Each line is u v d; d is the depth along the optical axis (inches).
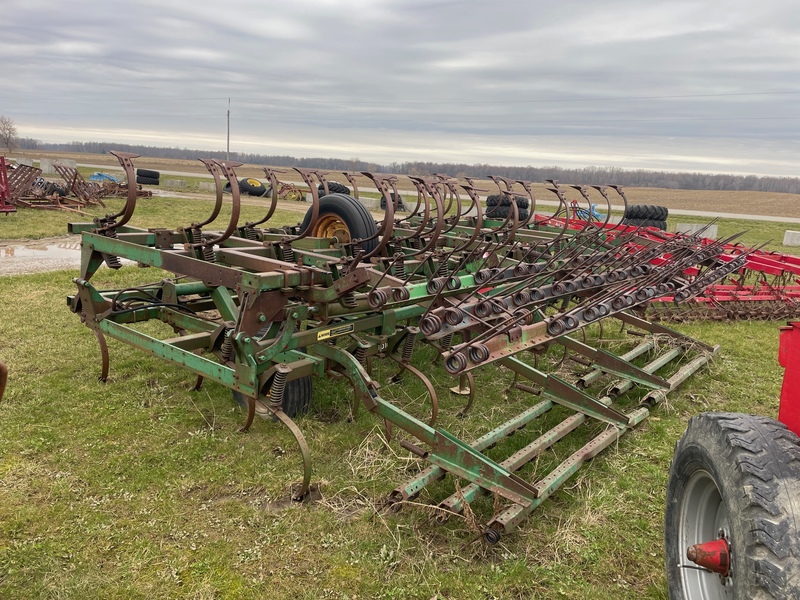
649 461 177.0
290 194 1246.3
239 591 118.7
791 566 76.6
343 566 126.4
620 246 241.8
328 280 167.6
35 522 137.1
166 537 134.4
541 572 126.6
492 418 202.2
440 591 120.2
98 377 219.8
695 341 269.3
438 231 217.8
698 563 95.2
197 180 1802.4
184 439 177.9
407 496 137.5
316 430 185.9
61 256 471.2
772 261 347.9
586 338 292.2
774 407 224.8
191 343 187.6
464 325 130.4
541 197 1873.8
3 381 71.1
